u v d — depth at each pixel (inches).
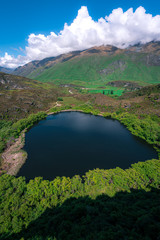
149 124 3823.8
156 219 1025.5
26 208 1434.5
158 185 1786.4
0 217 1321.4
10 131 3649.1
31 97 7224.4
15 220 1289.4
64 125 4933.6
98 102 7258.9
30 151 3176.7
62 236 1024.2
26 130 4296.3
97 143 3577.8
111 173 2071.9
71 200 1610.5
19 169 2527.1
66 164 2696.9
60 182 1915.6
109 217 1162.0
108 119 5551.2
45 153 3100.4
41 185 1791.3
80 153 3105.3
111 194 1625.2
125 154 3046.3
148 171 2033.7
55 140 3759.8
